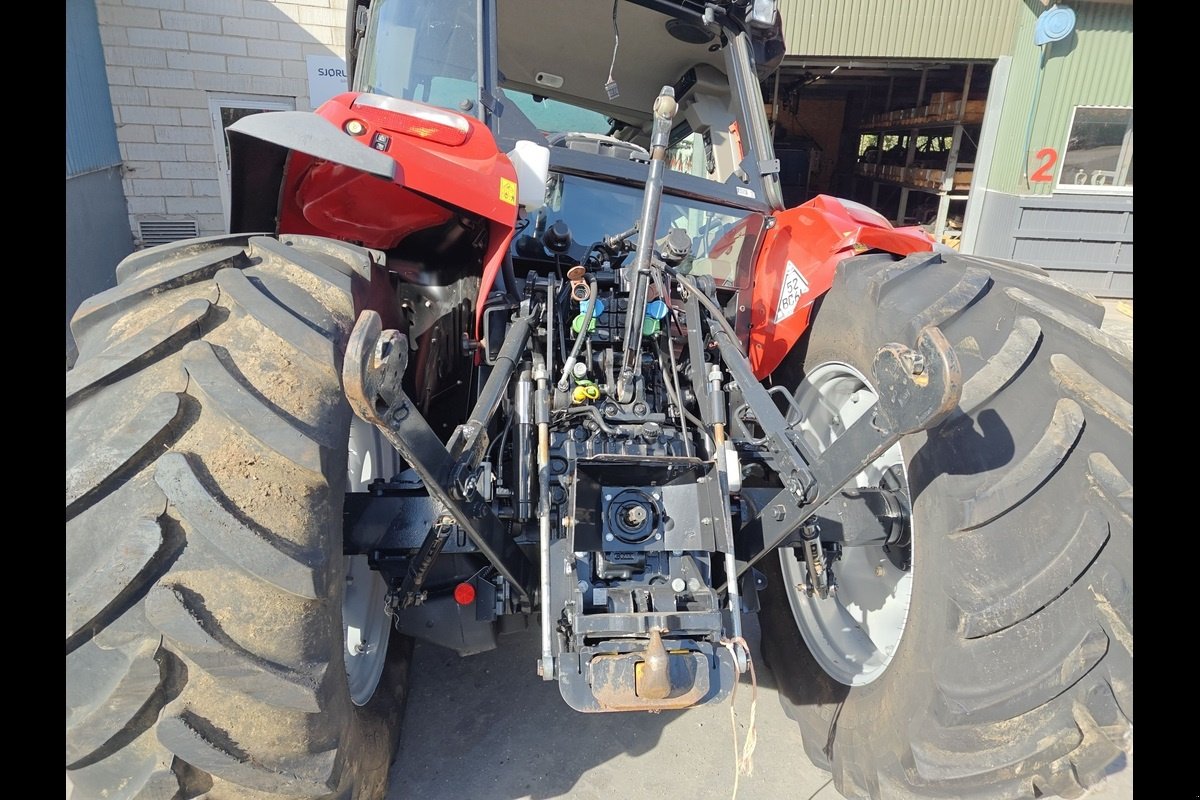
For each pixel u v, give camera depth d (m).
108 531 1.27
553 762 2.35
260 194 2.10
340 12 8.19
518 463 1.90
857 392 2.35
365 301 1.70
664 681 1.52
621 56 3.14
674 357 2.26
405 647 2.55
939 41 10.60
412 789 2.24
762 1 2.76
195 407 1.36
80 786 1.33
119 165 7.86
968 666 1.55
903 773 1.74
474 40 2.43
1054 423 1.52
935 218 13.20
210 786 1.37
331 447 1.42
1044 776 1.49
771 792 2.26
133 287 1.51
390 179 1.67
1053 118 10.20
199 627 1.26
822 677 2.30
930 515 1.69
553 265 2.50
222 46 7.95
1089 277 10.79
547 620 1.71
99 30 7.50
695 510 1.94
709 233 2.71
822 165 17.34
